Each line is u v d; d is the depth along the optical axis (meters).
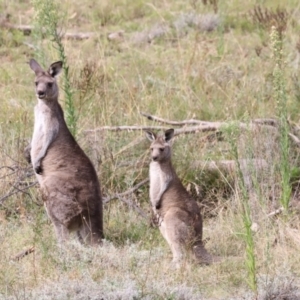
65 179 23.11
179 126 29.62
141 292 18.70
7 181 25.84
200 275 20.55
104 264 20.70
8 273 20.14
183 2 42.44
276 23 36.62
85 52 36.59
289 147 26.78
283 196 24.19
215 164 26.69
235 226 23.12
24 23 40.50
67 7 40.31
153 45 38.12
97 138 27.25
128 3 42.28
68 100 26.98
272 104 30.56
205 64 35.09
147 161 26.91
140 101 31.27
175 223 22.12
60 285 19.19
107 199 25.17
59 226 23.00
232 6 41.66
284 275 19.75
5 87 33.34
